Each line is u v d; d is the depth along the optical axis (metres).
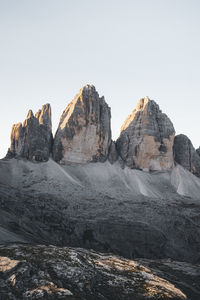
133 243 151.12
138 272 87.56
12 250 80.88
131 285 78.19
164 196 195.38
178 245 156.50
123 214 162.00
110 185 191.12
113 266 87.88
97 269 82.00
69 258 81.12
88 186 186.50
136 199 178.88
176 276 110.94
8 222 122.19
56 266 74.44
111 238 150.38
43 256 78.56
